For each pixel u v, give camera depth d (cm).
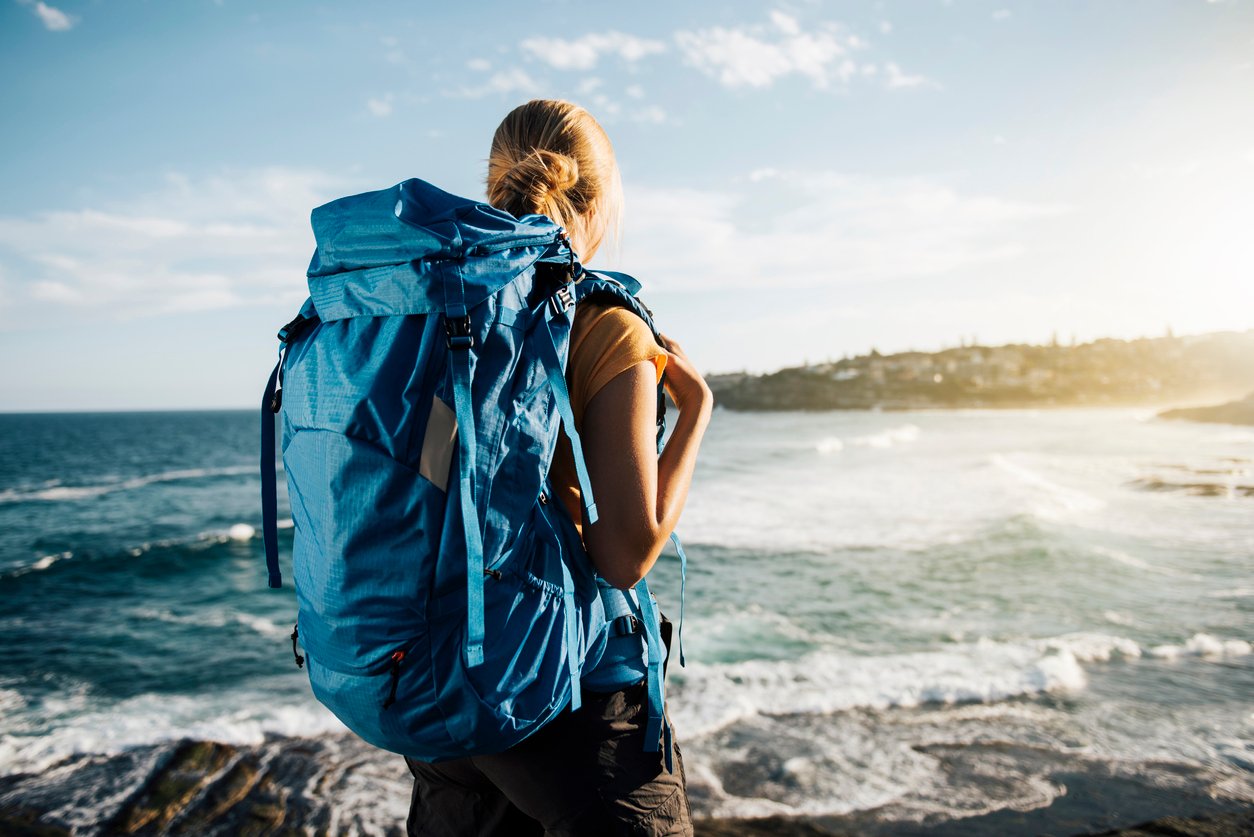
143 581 1609
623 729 107
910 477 2872
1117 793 562
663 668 114
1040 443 4806
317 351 94
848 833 525
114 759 666
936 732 677
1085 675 805
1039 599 1116
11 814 580
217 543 2027
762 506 2211
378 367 87
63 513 2850
